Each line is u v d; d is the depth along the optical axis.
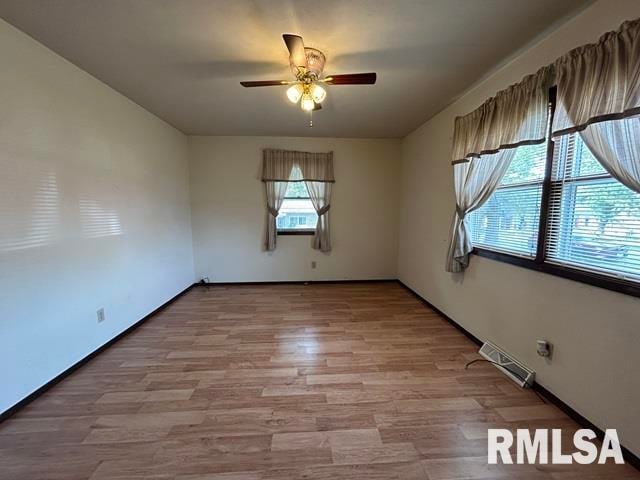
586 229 1.69
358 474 1.38
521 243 2.19
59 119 2.13
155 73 2.41
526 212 2.14
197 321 3.28
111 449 1.52
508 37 1.90
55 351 2.09
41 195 1.99
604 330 1.54
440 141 3.38
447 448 1.53
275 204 4.62
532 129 1.93
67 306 2.20
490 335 2.51
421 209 3.95
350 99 2.97
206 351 2.58
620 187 1.50
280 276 4.85
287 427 1.67
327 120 3.70
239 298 4.10
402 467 1.42
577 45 1.67
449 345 2.69
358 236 4.86
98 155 2.54
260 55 2.13
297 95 2.14
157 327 3.12
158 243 3.59
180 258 4.23
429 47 2.02
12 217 1.79
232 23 1.76
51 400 1.91
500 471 1.40
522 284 2.13
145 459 1.46
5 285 1.75
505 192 2.37
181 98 2.95
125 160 2.92
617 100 1.37
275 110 3.31
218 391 2.00
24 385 1.85
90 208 2.44
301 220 4.82
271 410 1.81
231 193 4.63
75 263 2.28
